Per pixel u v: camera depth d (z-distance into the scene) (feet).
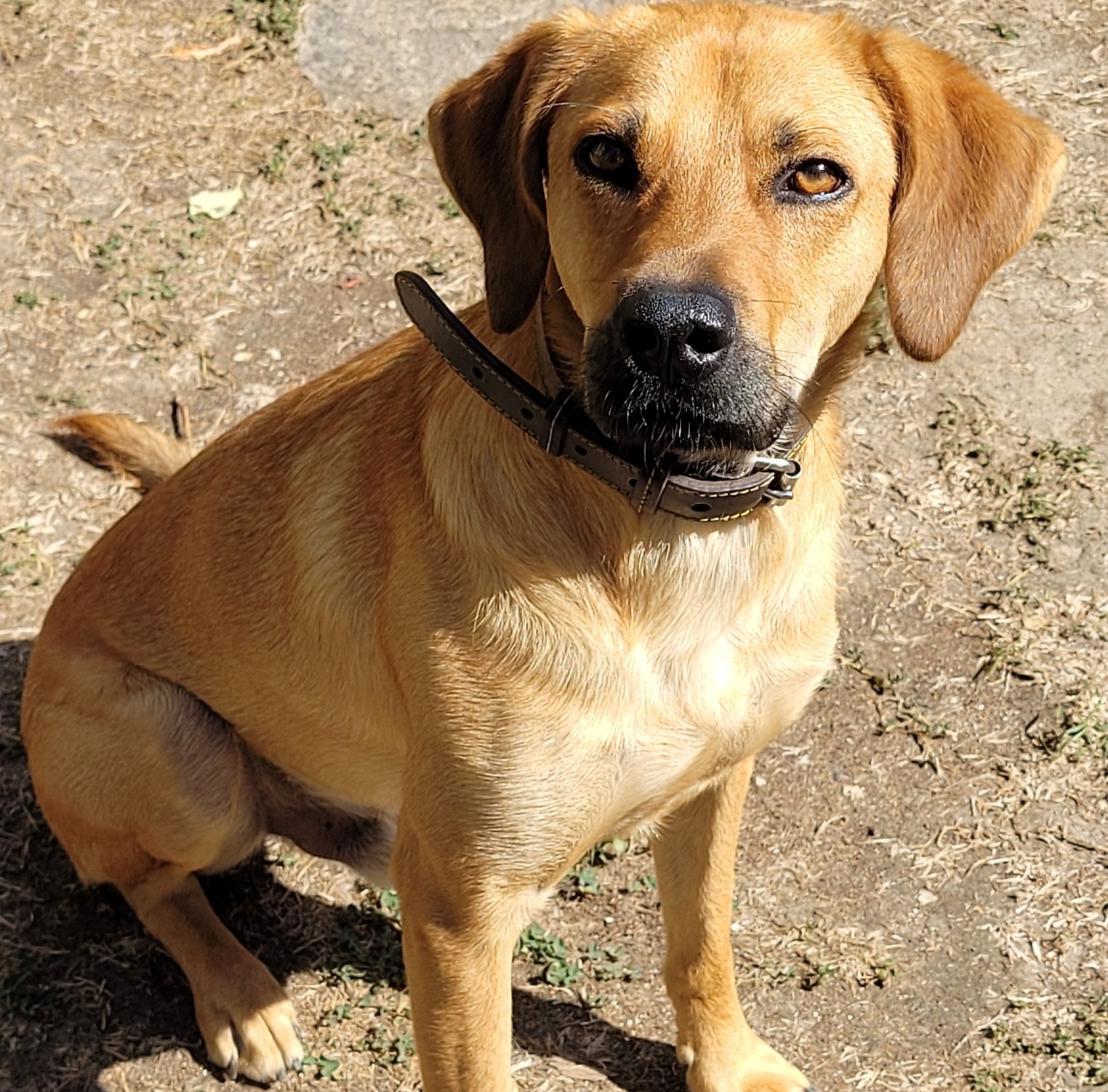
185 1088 2.65
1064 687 3.09
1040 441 3.50
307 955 2.82
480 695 2.13
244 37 4.47
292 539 2.40
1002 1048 2.63
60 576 3.34
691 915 2.49
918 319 2.11
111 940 2.84
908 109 2.07
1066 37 4.40
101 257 3.91
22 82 4.33
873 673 3.14
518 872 2.19
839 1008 2.70
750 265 1.94
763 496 2.11
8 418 3.59
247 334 3.77
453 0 4.57
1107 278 3.80
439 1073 2.28
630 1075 2.64
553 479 2.11
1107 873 2.83
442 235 3.98
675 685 2.18
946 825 2.92
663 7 2.15
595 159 2.02
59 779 2.67
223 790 2.65
